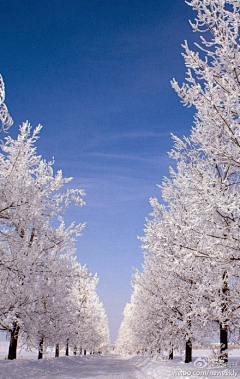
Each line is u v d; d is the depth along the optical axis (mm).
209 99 5836
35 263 12188
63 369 15641
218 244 5879
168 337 14875
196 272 7910
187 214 6207
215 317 8555
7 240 9109
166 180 10656
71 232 14031
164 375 11102
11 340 13273
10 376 10328
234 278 7430
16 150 10812
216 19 5781
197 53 5996
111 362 27953
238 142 5785
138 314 21141
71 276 14125
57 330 16469
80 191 12391
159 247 6859
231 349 8781
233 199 5492
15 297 9977
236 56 5758
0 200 8461
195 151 8516
